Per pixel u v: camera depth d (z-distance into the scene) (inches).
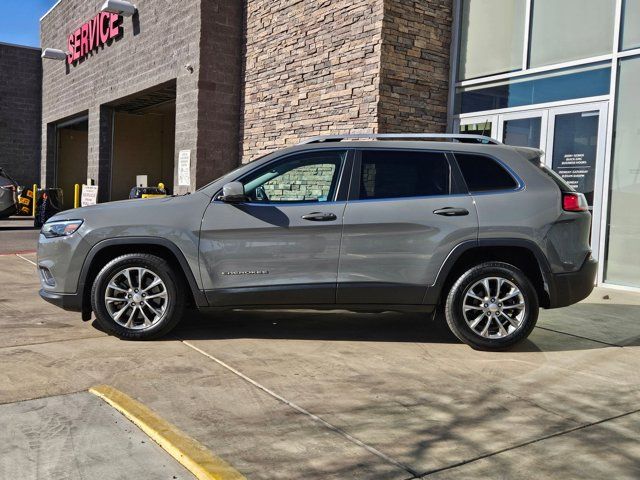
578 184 352.8
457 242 211.5
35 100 1061.1
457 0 413.7
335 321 257.3
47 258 216.8
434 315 220.2
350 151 220.8
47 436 138.5
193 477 123.3
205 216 213.5
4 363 189.5
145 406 157.6
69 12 815.7
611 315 278.8
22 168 1056.2
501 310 214.8
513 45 383.2
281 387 175.0
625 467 132.1
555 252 212.8
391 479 124.6
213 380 179.2
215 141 514.0
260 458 131.9
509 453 137.7
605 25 339.0
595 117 343.3
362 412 158.9
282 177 220.1
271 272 212.7
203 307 215.6
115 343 215.2
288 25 460.4
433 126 412.5
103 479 120.7
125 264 214.1
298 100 451.8
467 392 175.3
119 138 803.4
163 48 567.2
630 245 332.8
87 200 749.3
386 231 211.6
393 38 386.3
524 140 379.2
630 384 184.9
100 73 721.6
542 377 189.9
